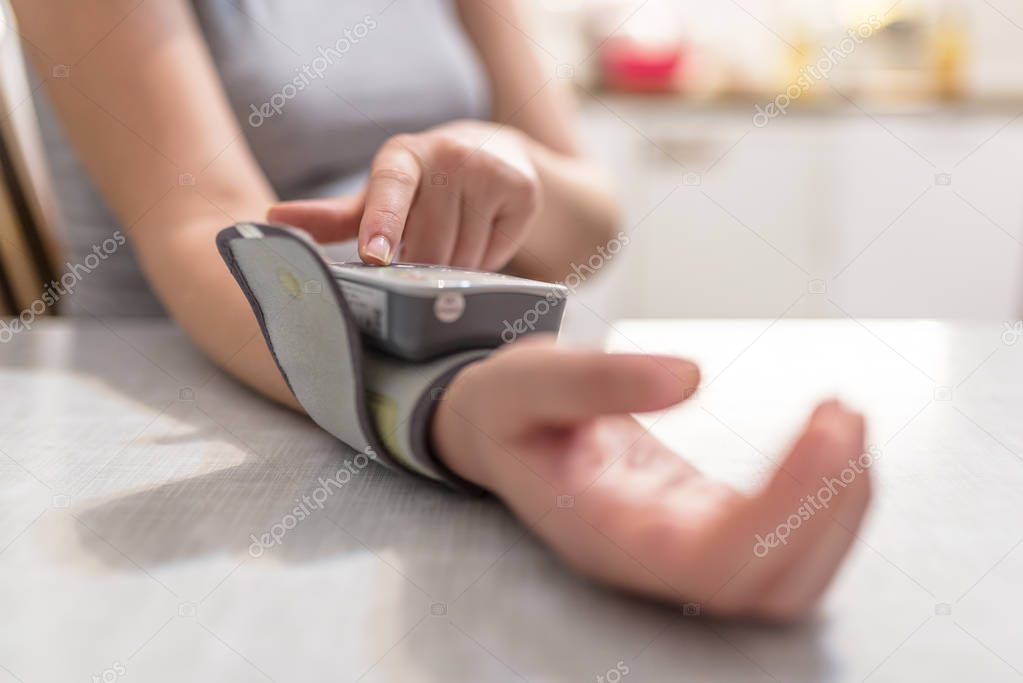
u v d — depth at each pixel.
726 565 0.44
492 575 0.47
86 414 0.66
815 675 0.42
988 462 0.59
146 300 1.16
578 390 0.47
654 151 2.85
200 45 0.86
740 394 0.71
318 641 0.43
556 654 0.43
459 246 0.71
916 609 0.46
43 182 1.20
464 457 0.52
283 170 1.07
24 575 0.47
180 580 0.47
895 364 0.80
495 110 1.21
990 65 3.35
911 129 2.81
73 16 0.81
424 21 1.16
